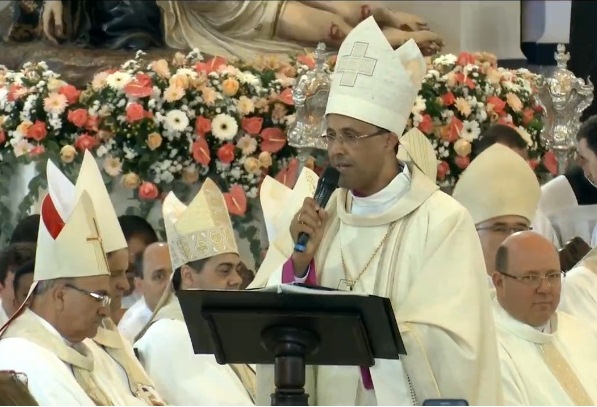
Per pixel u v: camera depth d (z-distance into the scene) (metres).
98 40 35.56
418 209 17.16
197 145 29.27
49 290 18.69
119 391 19.78
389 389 16.64
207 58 35.28
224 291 15.09
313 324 15.16
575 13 37.00
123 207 29.86
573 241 25.56
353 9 37.44
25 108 29.62
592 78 36.84
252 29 36.41
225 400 20.72
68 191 20.77
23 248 21.42
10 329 18.67
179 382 20.84
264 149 29.88
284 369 15.22
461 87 31.41
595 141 25.44
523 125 32.12
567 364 20.61
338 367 17.20
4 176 30.12
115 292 20.94
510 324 20.69
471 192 22.67
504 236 22.52
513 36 42.81
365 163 17.00
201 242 21.64
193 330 15.60
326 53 34.31
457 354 16.38
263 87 30.17
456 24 42.50
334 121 17.03
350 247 17.28
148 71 29.69
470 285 16.72
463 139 31.03
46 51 34.59
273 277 17.33
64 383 18.09
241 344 15.50
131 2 35.47
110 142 29.34
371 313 14.95
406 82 17.05
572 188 30.23
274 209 22.44
